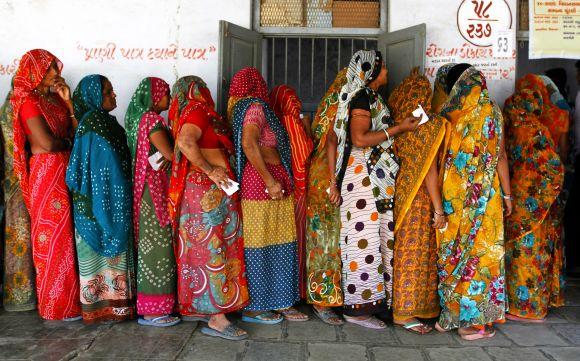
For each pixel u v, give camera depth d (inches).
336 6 165.0
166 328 127.6
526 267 134.1
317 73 170.4
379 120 124.3
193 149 115.3
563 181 134.2
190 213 121.8
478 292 123.0
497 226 124.2
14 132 128.5
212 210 121.3
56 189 128.4
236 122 124.0
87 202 127.0
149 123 125.3
